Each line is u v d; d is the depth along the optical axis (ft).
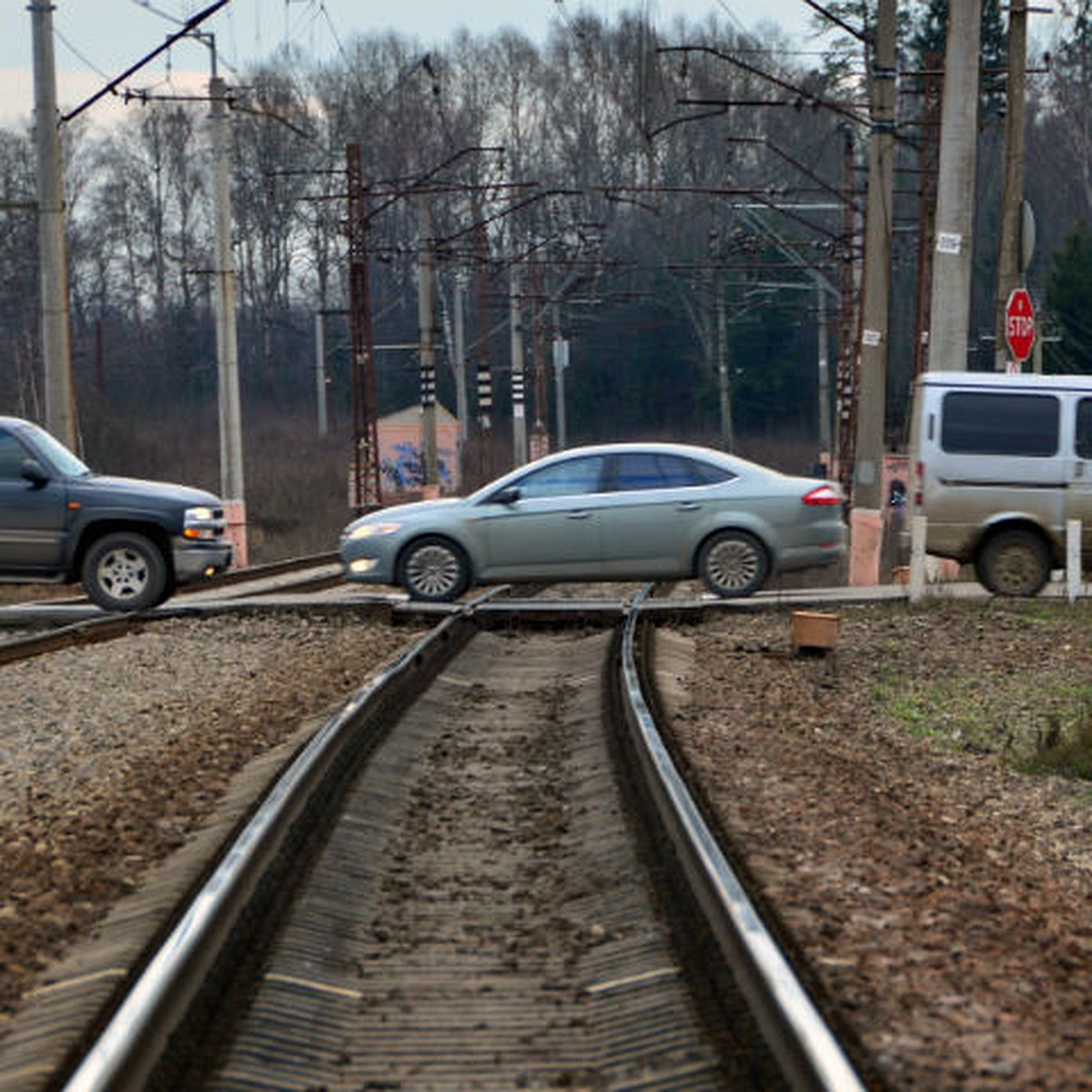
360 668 138.00
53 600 212.43
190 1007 51.06
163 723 112.47
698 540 174.09
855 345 401.49
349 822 79.66
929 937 60.23
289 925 62.13
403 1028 53.11
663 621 167.43
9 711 118.83
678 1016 51.75
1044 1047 48.88
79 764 98.17
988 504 179.01
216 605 173.37
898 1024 50.06
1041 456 178.60
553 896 68.80
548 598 221.05
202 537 174.60
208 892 59.36
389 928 64.54
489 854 76.02
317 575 278.87
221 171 336.29
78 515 171.63
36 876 70.95
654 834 73.00
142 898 66.85
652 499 174.40
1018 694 131.95
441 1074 49.19
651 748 87.81
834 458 618.44
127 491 173.37
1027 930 63.62
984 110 557.74
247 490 620.08
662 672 130.93
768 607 170.60
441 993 56.59
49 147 247.50
